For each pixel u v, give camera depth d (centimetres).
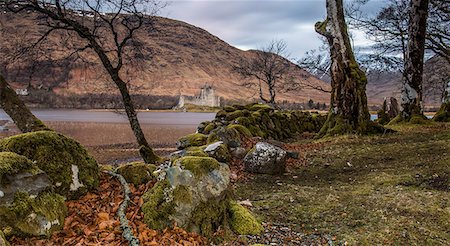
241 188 830
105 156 2255
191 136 1295
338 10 1516
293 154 1165
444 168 827
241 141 1225
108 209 518
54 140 531
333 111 1571
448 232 522
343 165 1030
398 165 938
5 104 850
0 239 342
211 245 492
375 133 1474
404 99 1784
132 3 1323
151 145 2848
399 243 499
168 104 13762
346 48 1528
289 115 2067
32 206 420
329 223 586
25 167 442
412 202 637
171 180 528
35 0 1125
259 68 3328
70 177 527
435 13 2103
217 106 13600
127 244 437
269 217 618
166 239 471
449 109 1894
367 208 635
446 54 2272
